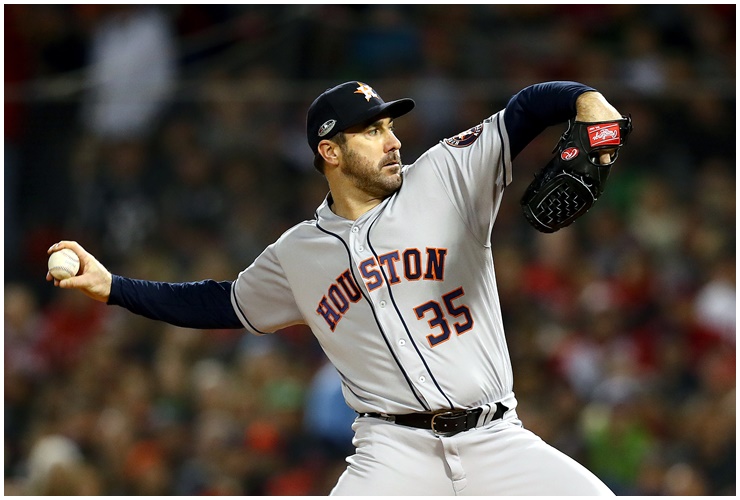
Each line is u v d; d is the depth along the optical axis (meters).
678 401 31.22
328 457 28.94
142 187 34.34
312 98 33.94
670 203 35.84
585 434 29.94
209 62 34.19
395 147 13.58
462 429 13.27
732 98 35.66
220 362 32.25
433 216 13.34
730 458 29.27
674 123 35.94
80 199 33.97
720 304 33.72
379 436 13.54
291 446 29.89
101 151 34.22
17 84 33.72
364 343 13.46
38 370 32.41
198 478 29.23
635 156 36.22
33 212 33.75
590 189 12.68
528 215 13.04
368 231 13.45
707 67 36.59
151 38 34.22
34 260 33.69
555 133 35.59
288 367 31.58
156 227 34.22
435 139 34.53
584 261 35.09
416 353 13.17
